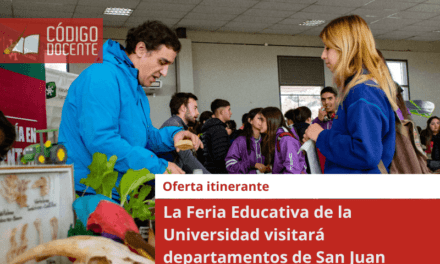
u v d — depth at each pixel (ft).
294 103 33.09
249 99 31.91
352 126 3.44
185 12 25.96
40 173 1.66
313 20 29.01
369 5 26.16
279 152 8.30
